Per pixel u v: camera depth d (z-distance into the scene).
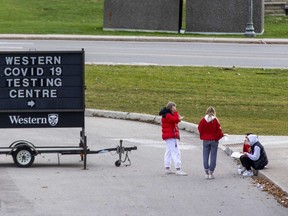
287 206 28.67
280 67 61.34
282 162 35.03
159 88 54.09
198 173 33.81
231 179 32.69
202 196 29.97
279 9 98.31
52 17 96.81
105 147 38.47
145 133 42.41
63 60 34.72
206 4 84.75
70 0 107.31
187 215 27.31
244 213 27.70
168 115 33.28
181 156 37.16
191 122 44.59
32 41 75.44
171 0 85.56
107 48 71.31
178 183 31.92
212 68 60.06
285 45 76.31
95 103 49.56
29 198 29.17
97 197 29.48
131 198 29.45
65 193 29.97
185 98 51.66
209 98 51.84
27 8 101.19
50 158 36.53
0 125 34.69
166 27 85.88
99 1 107.81
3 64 34.53
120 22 86.50
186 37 80.25
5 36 76.88
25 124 34.75
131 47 72.56
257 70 59.75
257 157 33.12
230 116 47.44
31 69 34.62
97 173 33.38
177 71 58.91
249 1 81.88
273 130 43.78
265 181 32.19
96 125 44.38
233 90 54.12
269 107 50.19
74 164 35.28
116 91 53.06
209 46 74.69
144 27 86.19
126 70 58.84
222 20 84.62
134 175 33.19
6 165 34.81
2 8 100.06
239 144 39.19
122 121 45.81
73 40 77.25
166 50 70.81
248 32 82.19
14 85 34.62
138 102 50.25
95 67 59.59
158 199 29.41
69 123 34.88
